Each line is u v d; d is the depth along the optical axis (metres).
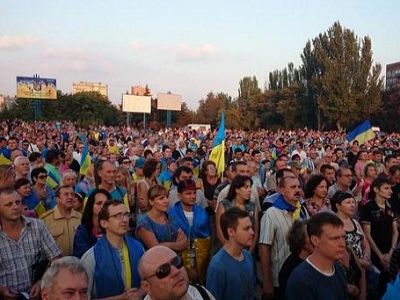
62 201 5.32
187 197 5.56
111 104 63.81
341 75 54.75
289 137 30.56
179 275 2.86
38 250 4.37
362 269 4.99
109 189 6.83
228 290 3.88
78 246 4.73
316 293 3.36
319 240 3.45
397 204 7.27
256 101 66.25
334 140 29.97
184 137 26.98
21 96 54.25
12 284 4.13
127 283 4.01
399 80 62.81
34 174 7.08
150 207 5.24
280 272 4.32
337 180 7.24
